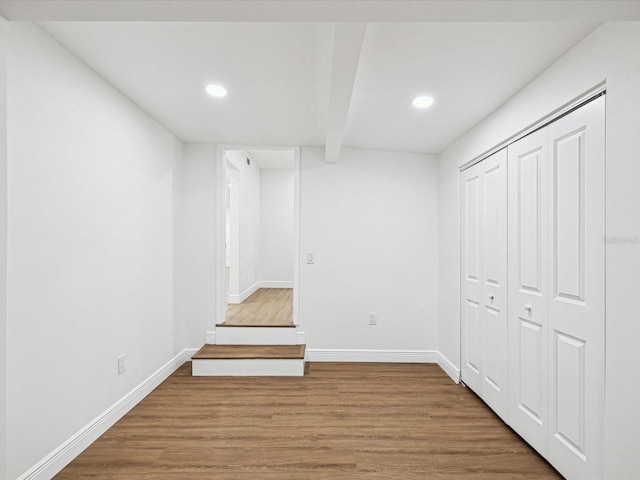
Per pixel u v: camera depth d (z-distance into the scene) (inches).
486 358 109.2
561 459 75.3
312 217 150.2
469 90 91.1
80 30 71.1
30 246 68.7
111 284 95.9
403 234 151.3
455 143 132.6
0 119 54.3
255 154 230.2
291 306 196.1
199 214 148.2
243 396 115.6
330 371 139.1
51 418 74.3
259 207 271.3
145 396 114.7
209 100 104.0
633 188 57.7
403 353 150.9
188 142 146.3
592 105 67.1
